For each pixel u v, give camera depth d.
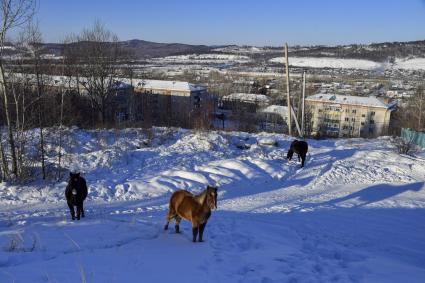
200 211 8.51
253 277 6.63
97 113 42.28
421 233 11.41
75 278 5.88
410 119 51.94
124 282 5.91
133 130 26.22
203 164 19.08
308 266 7.55
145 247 8.02
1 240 8.05
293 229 10.95
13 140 15.76
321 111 72.88
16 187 14.59
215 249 8.29
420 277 7.18
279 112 61.88
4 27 15.39
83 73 40.78
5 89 15.47
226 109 75.06
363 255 8.79
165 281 6.13
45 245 7.71
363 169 19.92
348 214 13.12
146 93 59.47
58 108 27.00
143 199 14.35
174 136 25.25
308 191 16.45
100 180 15.91
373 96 75.44
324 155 22.41
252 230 10.15
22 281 5.59
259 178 17.89
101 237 8.55
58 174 16.36
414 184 17.83
